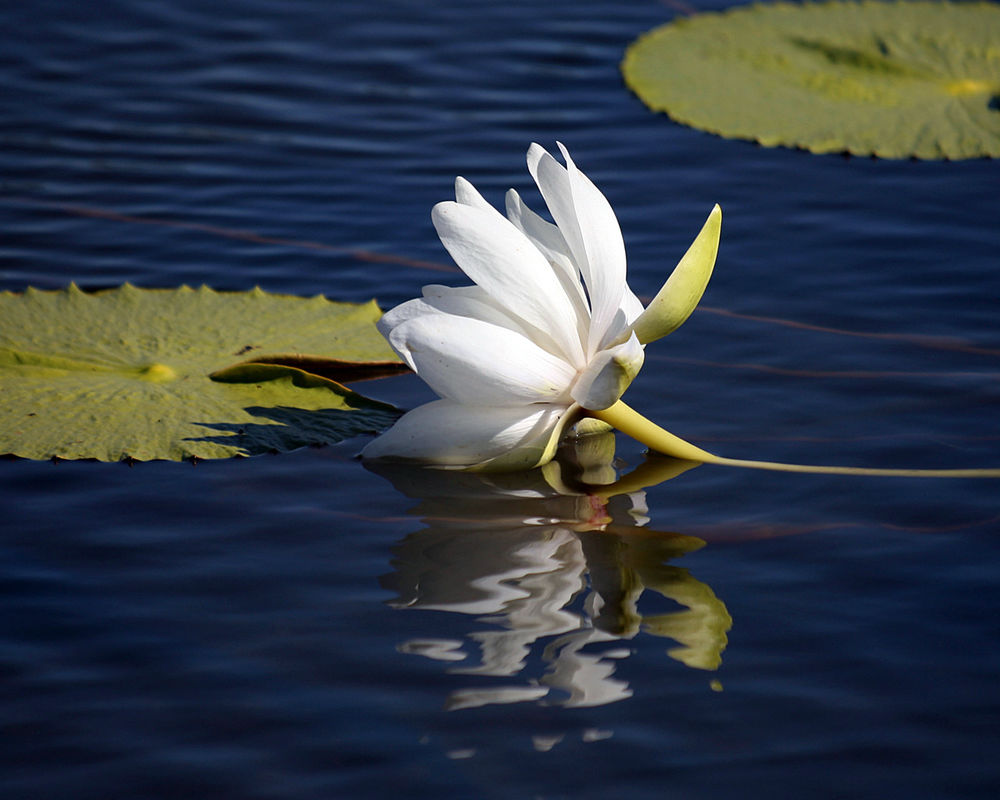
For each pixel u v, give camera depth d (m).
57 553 3.56
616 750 2.73
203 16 9.74
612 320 3.98
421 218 6.60
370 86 8.50
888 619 3.23
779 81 8.20
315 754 2.73
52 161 7.29
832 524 3.73
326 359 4.75
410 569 3.51
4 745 2.75
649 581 3.44
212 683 2.98
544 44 9.24
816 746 2.74
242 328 5.06
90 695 2.93
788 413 4.47
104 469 4.11
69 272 5.86
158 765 2.69
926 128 7.52
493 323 4.02
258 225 6.51
